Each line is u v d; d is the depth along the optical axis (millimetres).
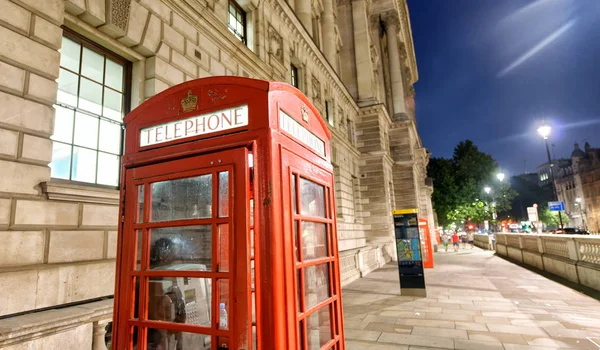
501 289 10531
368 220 23188
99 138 5684
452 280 12586
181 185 2562
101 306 4418
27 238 4207
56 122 5035
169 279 2631
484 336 6098
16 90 4301
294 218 2375
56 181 4875
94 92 5719
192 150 2455
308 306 2564
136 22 6164
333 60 21047
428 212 36219
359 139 24328
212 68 8156
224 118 2426
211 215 2338
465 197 45562
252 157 2252
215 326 2184
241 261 2133
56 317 3859
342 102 21250
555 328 6406
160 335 2588
